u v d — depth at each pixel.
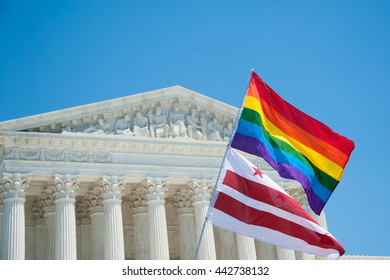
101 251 75.44
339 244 31.66
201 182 78.06
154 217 73.62
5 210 66.38
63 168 70.56
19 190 67.12
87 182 74.94
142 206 80.19
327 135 34.31
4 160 67.75
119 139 74.12
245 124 33.81
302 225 31.86
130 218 86.69
